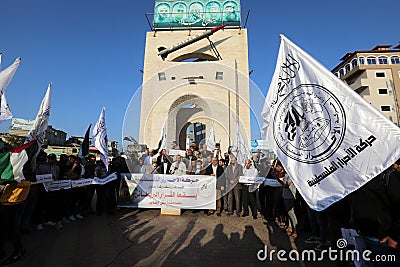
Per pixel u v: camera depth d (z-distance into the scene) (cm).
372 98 3238
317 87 258
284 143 272
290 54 288
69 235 464
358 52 3459
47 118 439
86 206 626
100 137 677
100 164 704
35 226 509
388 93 3234
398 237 230
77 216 598
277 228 539
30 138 411
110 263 343
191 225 543
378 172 209
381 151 212
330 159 236
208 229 515
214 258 368
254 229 528
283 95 285
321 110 251
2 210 346
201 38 1279
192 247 411
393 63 3362
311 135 253
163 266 337
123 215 636
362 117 226
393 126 211
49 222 523
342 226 330
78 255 370
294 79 279
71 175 568
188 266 338
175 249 400
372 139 218
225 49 1412
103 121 694
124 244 420
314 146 249
